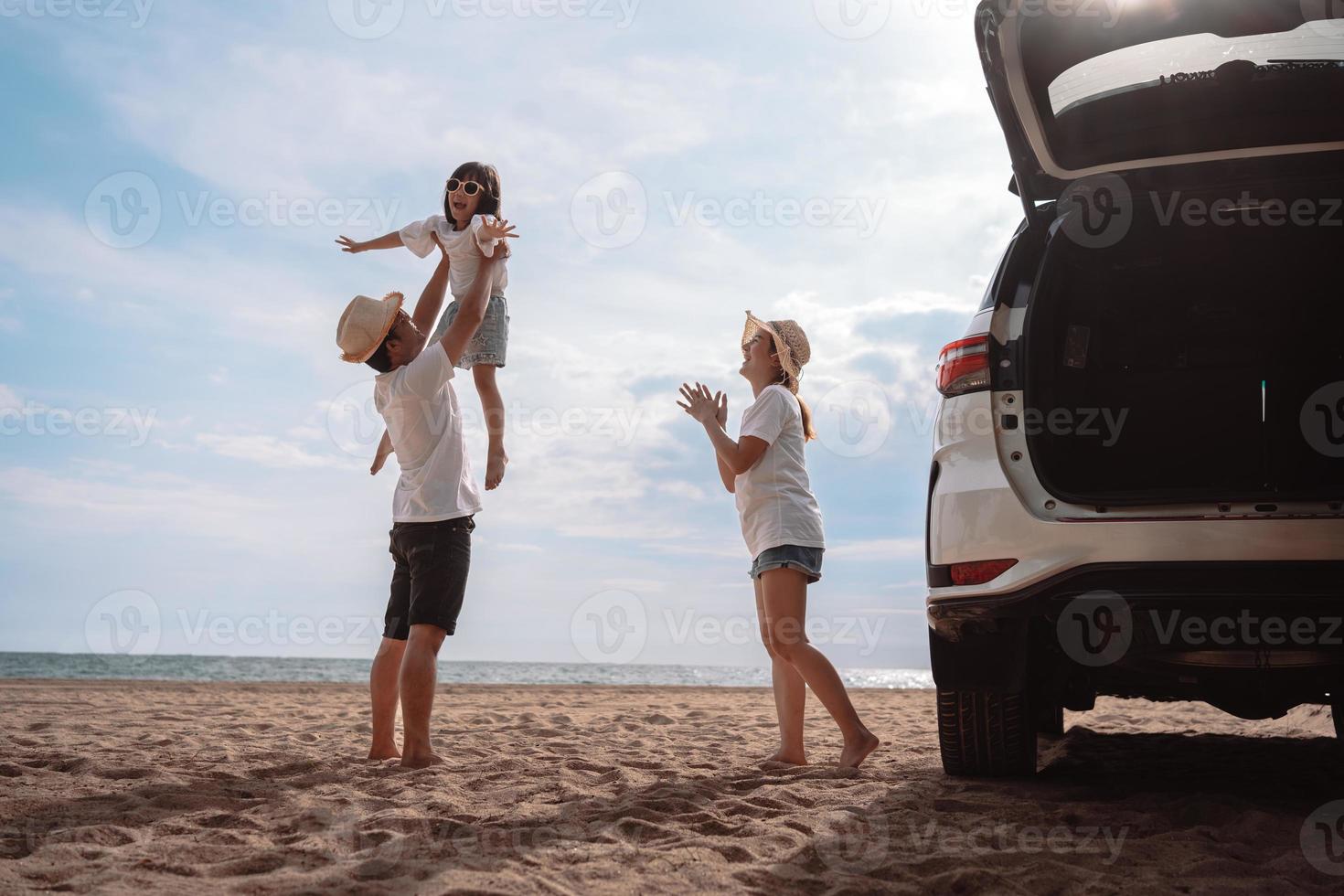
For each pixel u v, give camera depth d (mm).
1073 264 3338
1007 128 3242
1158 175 3152
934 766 3895
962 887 2156
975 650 3125
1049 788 3307
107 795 3121
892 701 9352
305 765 3832
